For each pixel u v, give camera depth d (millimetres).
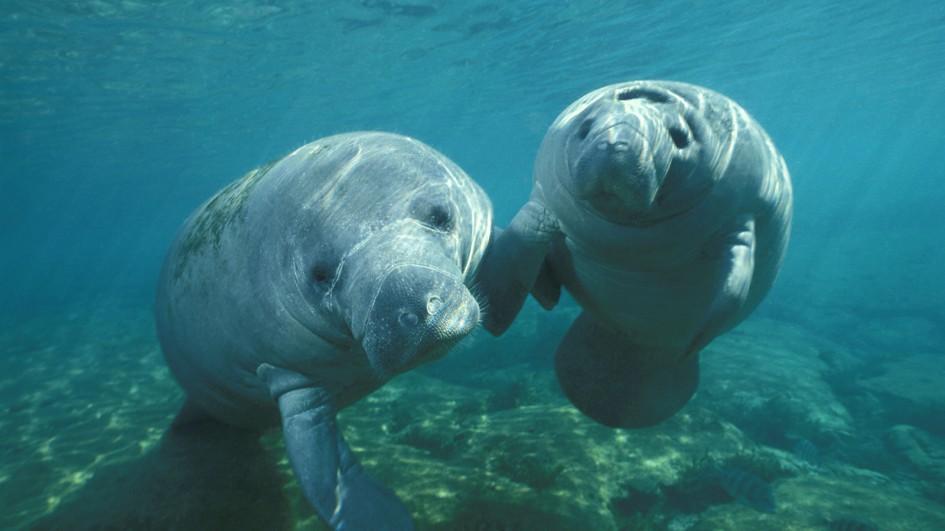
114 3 12500
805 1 16484
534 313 12922
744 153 2834
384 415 6055
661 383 4047
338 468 2594
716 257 2941
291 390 2719
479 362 10695
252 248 2600
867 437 7828
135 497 3389
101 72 16609
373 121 28797
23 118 20469
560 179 2885
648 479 4648
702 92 2928
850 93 33375
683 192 2682
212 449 3678
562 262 3482
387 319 1959
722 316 2688
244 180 3070
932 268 21328
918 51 23953
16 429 6227
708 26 17906
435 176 2498
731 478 4691
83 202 50750
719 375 9094
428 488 3838
